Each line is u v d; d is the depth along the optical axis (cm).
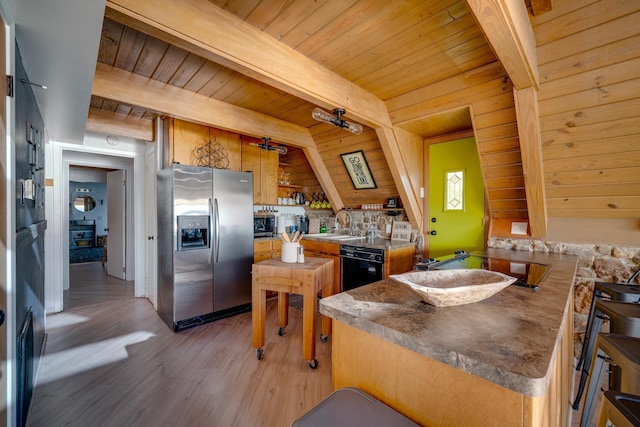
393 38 183
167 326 308
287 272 226
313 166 407
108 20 168
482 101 225
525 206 262
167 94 254
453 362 69
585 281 235
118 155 386
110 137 378
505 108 218
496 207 277
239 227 348
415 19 165
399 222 363
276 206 464
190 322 308
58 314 343
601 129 192
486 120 231
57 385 203
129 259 499
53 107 216
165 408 180
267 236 412
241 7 158
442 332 80
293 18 166
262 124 331
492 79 215
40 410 178
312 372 220
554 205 248
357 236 409
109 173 546
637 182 206
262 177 414
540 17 172
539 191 233
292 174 496
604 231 231
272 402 186
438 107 247
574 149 209
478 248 294
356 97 246
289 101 294
